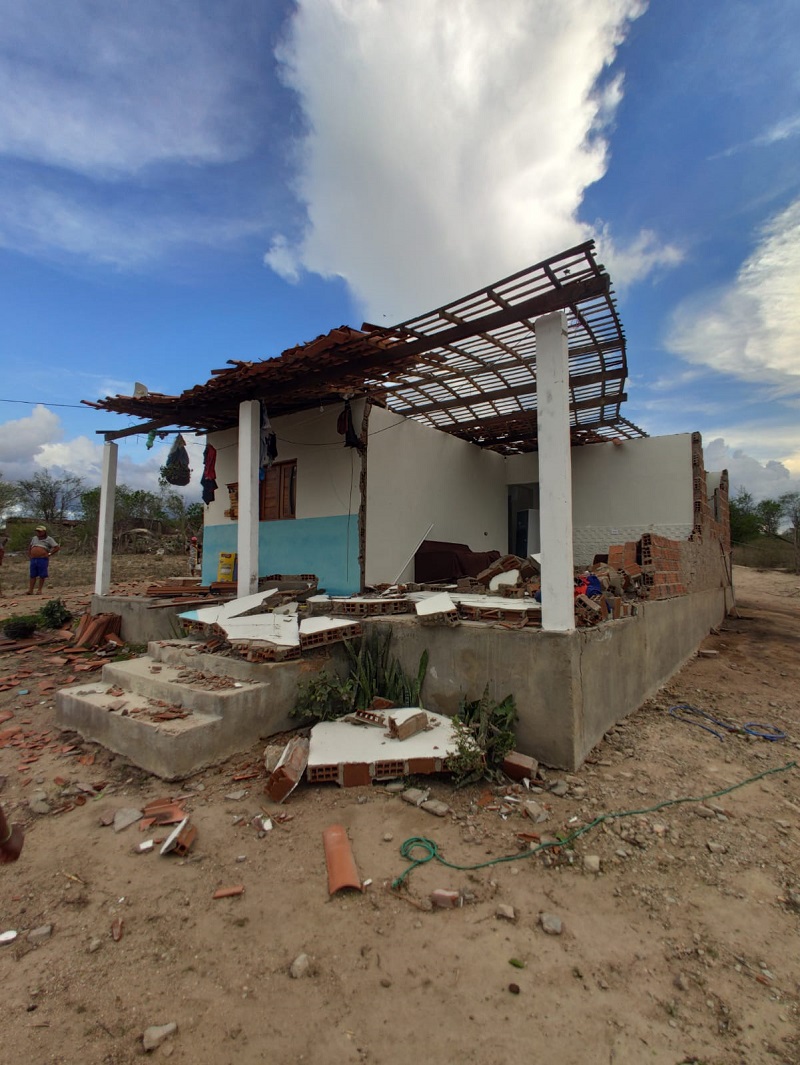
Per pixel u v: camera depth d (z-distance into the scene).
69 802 3.96
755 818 3.84
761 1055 2.03
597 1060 2.00
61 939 2.62
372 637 5.80
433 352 6.20
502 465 11.74
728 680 7.74
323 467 8.12
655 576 7.12
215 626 6.03
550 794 4.11
